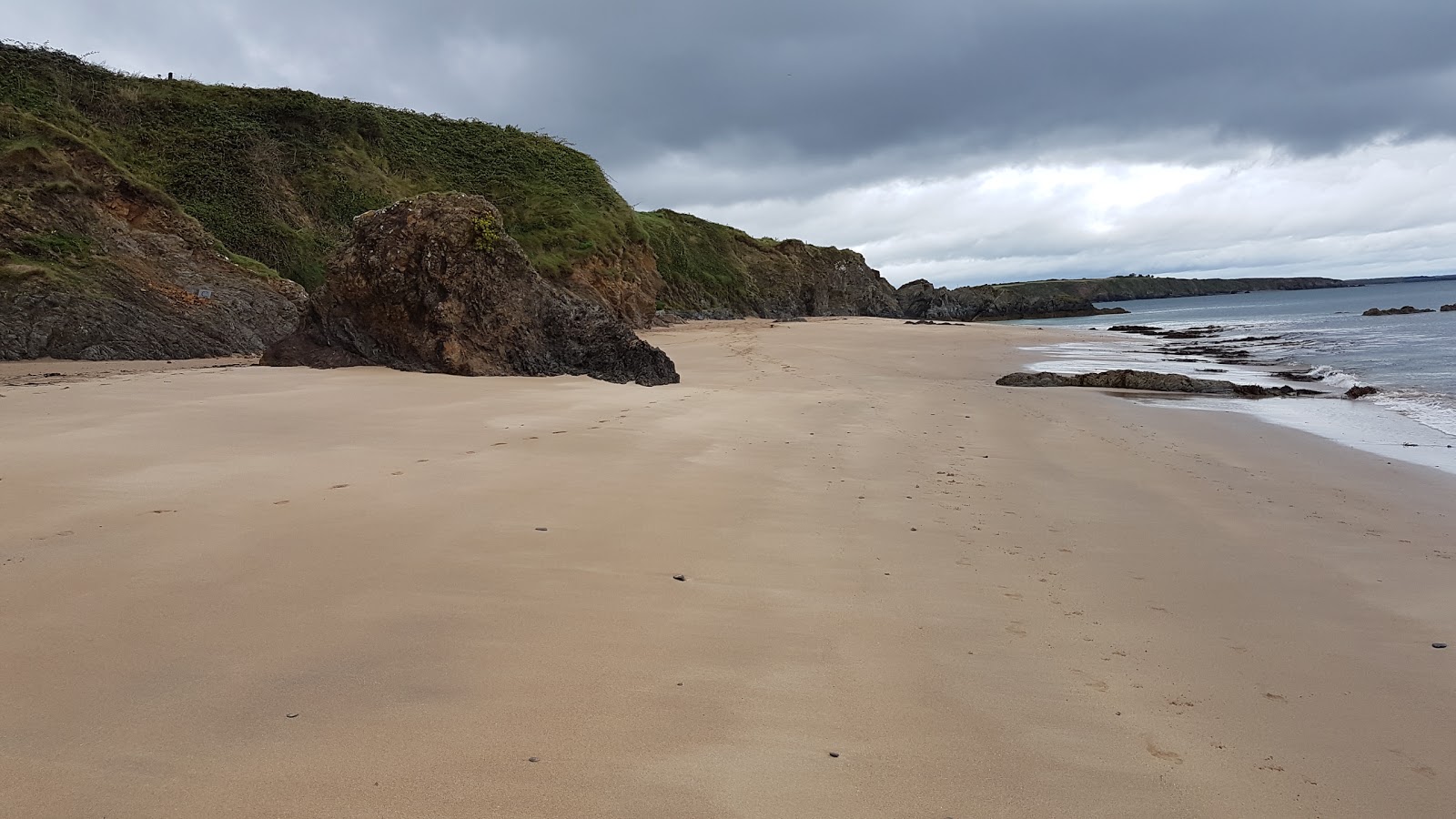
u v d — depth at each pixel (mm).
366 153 34031
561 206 38938
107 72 28266
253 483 5707
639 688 3115
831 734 2889
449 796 2352
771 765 2652
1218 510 6949
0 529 4449
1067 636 4008
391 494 5652
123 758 2432
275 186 28312
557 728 2771
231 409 8922
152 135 27125
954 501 6719
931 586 4613
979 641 3877
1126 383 17734
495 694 2971
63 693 2797
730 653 3512
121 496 5199
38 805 2182
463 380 13164
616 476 6719
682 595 4176
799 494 6574
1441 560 5613
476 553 4535
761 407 11867
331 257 15102
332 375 12906
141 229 19375
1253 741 3055
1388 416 13602
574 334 15734
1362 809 2641
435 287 14625
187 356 17062
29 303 15312
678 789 2477
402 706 2836
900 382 17922
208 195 26328
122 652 3119
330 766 2449
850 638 3795
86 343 15555
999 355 28172
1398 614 4508
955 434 10500
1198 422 12781
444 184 37562
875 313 84688
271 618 3508
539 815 2299
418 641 3381
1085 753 2895
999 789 2623
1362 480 8586
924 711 3117
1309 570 5312
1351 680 3635
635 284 39625
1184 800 2639
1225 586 4918
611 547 4852
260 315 19938
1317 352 27641
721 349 26750
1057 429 11492
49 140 18625
